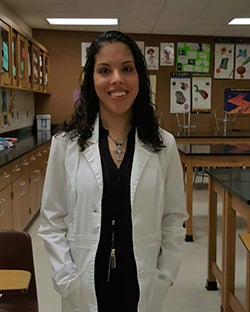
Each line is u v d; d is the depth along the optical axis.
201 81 7.39
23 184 3.87
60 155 1.37
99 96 1.34
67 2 4.96
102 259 1.30
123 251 1.30
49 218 1.39
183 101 7.39
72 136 1.36
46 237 1.39
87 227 1.31
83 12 5.48
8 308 1.70
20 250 1.71
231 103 7.51
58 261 1.34
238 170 3.00
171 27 6.51
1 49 3.89
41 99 6.99
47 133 6.20
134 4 5.04
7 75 4.14
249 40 7.40
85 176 1.31
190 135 6.04
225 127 7.46
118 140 1.37
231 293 2.41
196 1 4.89
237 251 3.56
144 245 1.33
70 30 6.83
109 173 1.31
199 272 3.13
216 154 3.87
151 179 1.34
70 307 1.38
